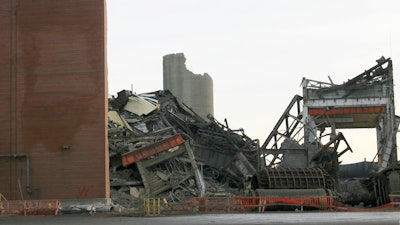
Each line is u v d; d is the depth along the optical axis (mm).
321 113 126688
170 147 102500
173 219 52000
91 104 73625
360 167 165875
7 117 74500
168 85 180125
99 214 66625
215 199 71938
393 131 123812
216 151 124188
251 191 80250
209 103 179000
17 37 75312
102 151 73062
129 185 97562
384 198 83938
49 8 75375
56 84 74250
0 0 75938
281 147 121312
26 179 73500
